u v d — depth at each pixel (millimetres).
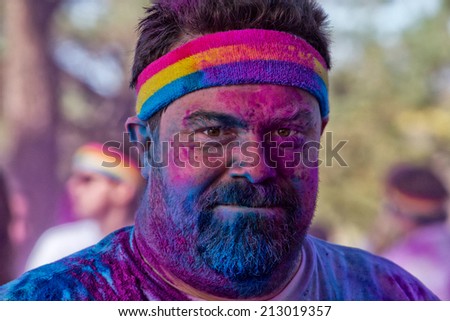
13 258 3406
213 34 1484
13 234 3395
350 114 13266
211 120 1456
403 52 14227
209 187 1458
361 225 12188
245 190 1440
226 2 1514
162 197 1520
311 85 1518
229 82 1456
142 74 1589
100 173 3916
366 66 13789
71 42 12469
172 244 1504
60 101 12141
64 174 12383
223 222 1450
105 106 12180
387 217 4262
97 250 1598
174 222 1495
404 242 3973
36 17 11648
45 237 4133
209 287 1514
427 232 3918
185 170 1472
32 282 1521
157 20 1564
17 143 11594
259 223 1444
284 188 1476
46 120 11703
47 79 11781
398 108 13609
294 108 1482
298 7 1564
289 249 1501
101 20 11930
